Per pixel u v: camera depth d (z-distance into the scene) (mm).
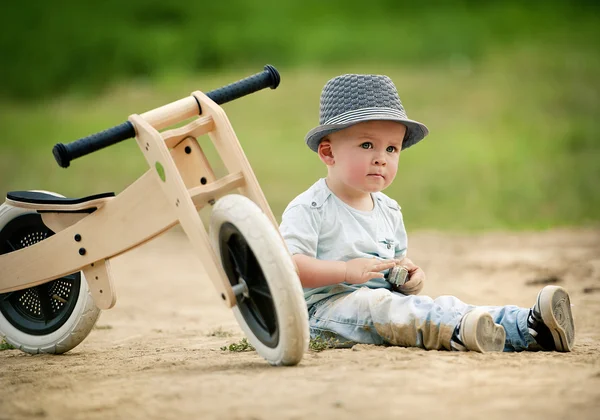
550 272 20125
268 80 10617
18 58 75062
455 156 44812
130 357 11148
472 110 55281
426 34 76875
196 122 9969
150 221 10055
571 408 7508
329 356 9875
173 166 9477
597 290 17328
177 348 11992
